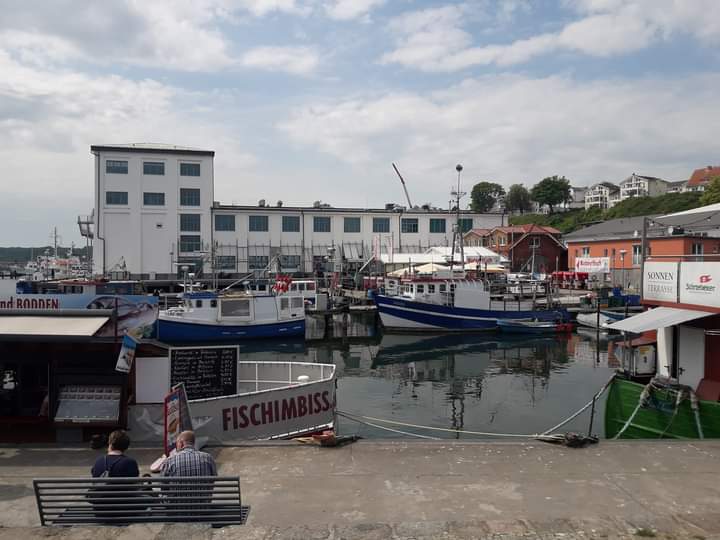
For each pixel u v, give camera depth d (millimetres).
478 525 6355
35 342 9703
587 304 47375
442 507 7117
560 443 9617
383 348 36438
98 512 6098
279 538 5957
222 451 9328
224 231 67188
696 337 12430
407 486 7824
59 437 9852
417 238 74250
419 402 21688
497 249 72688
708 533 6246
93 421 9727
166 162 65000
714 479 8039
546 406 20641
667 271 13359
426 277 45188
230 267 66688
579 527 6355
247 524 6332
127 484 6125
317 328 44969
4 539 5633
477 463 8727
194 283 55188
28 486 7992
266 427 11211
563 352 34500
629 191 148125
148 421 9922
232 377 11477
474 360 31953
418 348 36375
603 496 7422
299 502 7293
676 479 8039
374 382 26047
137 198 64375
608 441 9773
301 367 14117
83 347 9859
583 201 174875
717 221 38062
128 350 9289
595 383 25078
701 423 11242
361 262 69750
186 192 65750
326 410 12156
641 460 8836
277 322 37875
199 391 11180
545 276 55875
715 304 11742
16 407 10102
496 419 18844
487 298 42719
